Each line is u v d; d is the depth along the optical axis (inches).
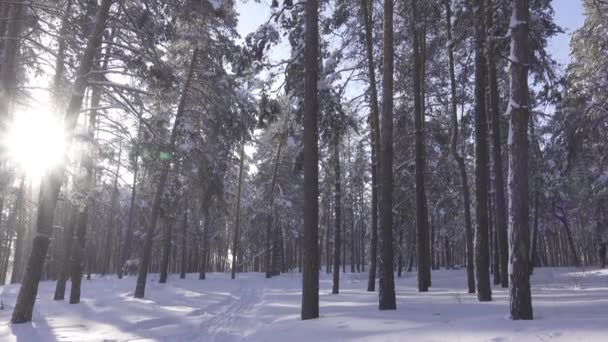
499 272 877.8
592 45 706.8
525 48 351.9
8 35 508.4
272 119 557.0
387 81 476.4
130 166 681.6
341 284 1069.8
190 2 538.6
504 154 893.8
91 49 489.1
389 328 309.0
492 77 692.1
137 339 390.6
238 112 914.1
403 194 951.6
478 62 541.0
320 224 1775.3
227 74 877.8
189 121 860.6
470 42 644.7
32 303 468.4
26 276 466.3
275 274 1668.3
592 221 1149.1
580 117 685.3
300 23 524.7
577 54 732.0
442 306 437.7
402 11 657.6
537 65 507.5
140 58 514.3
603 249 1184.2
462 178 692.7
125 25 495.2
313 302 414.0
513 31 357.1
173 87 554.9
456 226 1357.0
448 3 636.1
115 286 1080.8
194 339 396.5
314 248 425.7
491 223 979.3
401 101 867.4
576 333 229.0
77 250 716.7
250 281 1307.8
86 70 487.8
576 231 1813.5
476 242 507.5
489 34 514.6
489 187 949.2
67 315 549.3
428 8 636.7
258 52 500.7
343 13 669.3
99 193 636.7
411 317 356.8
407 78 807.7
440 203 1074.1
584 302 385.4
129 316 530.3
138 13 510.9
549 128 837.2
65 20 485.4
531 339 228.8
